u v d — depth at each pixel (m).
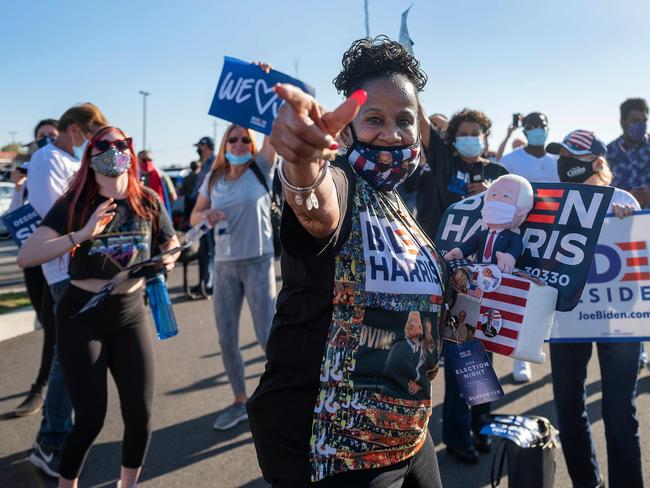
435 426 3.89
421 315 1.46
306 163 1.08
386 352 1.40
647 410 3.95
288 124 1.02
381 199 1.50
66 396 3.39
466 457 3.36
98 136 2.65
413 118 1.50
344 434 1.38
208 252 8.33
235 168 3.93
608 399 2.62
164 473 3.36
